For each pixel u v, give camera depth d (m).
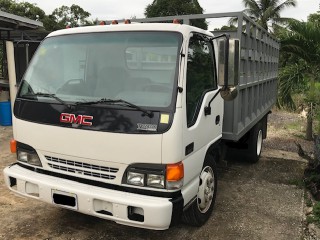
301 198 5.14
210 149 4.11
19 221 4.23
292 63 10.11
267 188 5.52
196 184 3.62
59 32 3.91
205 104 3.74
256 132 6.49
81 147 3.28
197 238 3.93
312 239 4.00
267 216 4.53
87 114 3.25
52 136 3.42
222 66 3.30
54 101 3.45
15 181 3.66
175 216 3.11
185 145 3.22
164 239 3.89
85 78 3.56
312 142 9.28
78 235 3.94
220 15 4.58
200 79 3.71
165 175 3.05
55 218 4.32
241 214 4.56
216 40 4.17
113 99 3.28
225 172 6.28
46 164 3.54
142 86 3.28
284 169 6.52
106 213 3.15
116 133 3.12
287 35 9.38
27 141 3.62
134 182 3.13
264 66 6.70
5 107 9.54
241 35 4.61
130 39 3.49
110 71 3.48
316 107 8.76
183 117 3.14
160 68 3.27
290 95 9.90
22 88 3.76
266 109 7.22
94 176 3.30
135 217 3.07
